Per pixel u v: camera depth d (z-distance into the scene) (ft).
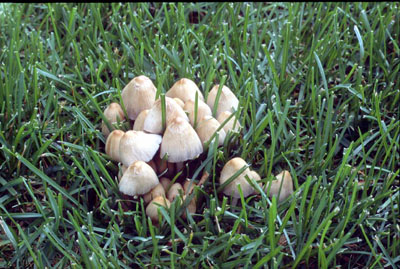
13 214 1.61
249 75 1.95
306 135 1.86
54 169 1.75
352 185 1.68
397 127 1.82
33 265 1.57
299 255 1.49
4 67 1.88
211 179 1.69
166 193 1.63
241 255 1.52
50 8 2.16
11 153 1.68
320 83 2.05
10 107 1.83
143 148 1.60
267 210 1.58
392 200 1.65
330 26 2.13
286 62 2.02
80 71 2.06
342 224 1.55
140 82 1.75
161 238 1.55
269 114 1.66
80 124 1.81
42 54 2.03
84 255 1.47
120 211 1.59
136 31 2.15
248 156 1.75
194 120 1.69
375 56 2.09
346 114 1.90
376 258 1.54
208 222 1.57
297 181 1.65
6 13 2.24
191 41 2.19
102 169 1.62
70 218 1.53
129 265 1.57
